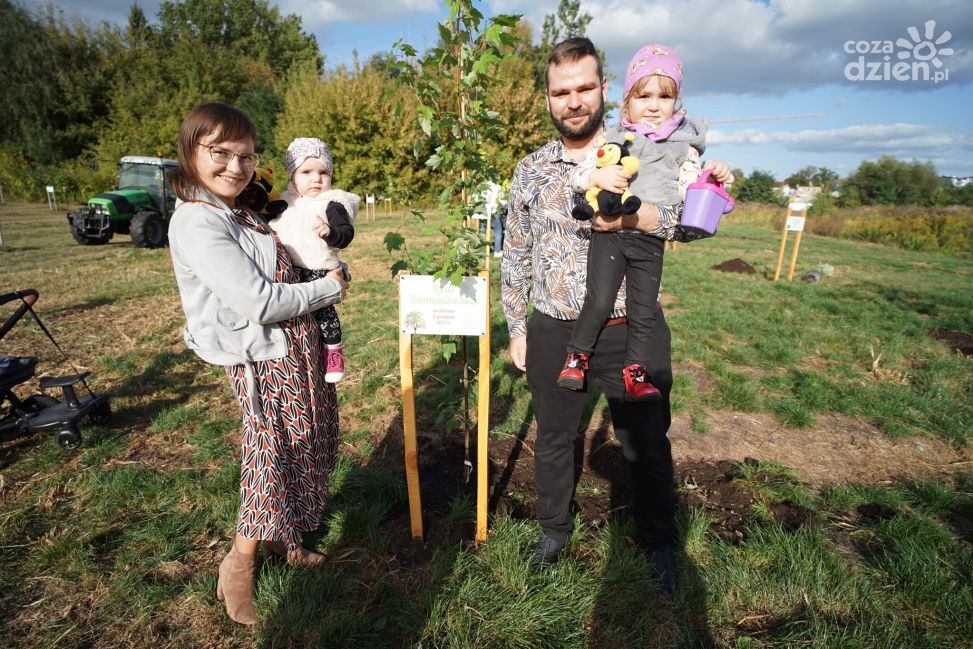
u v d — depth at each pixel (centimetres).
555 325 214
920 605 220
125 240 1519
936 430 387
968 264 1419
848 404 420
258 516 195
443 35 194
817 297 801
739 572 234
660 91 201
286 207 223
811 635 203
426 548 252
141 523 272
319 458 213
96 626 212
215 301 177
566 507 234
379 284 827
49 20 3381
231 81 3772
